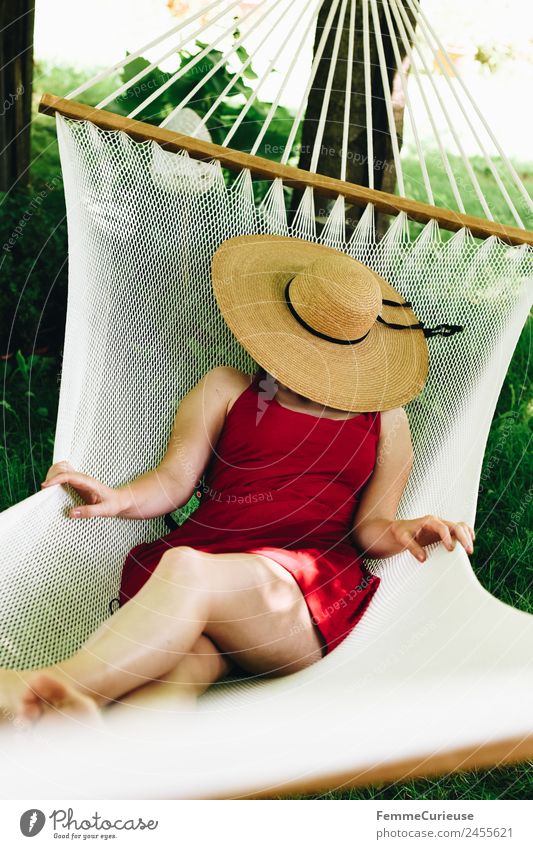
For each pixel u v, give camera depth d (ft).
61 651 5.37
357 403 6.29
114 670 4.70
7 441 9.70
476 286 7.26
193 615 4.92
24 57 9.92
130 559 5.88
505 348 7.06
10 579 5.22
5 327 10.44
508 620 5.54
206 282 7.16
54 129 13.14
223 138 10.96
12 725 4.49
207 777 4.44
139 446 6.65
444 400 7.13
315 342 6.37
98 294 6.55
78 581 5.76
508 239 7.27
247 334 6.31
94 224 6.56
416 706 4.89
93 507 5.86
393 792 5.88
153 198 6.87
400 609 6.09
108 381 6.57
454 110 16.22
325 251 7.20
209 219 7.13
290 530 6.04
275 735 4.75
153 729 4.71
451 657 5.34
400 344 6.84
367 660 5.54
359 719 4.83
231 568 5.15
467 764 4.68
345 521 6.28
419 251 7.41
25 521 5.46
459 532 6.21
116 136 6.64
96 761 4.44
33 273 10.55
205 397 6.53
